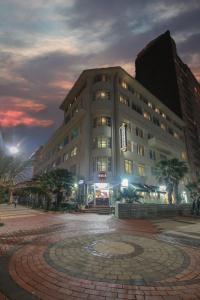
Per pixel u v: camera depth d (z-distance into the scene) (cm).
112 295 364
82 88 3462
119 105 2966
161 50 6191
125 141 2631
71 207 2361
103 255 589
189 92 6256
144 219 1675
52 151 4775
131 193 1967
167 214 2041
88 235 878
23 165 1127
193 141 5591
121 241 773
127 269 484
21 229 1006
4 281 410
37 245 694
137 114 3319
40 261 532
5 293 363
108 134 2769
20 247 666
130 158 2917
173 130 4638
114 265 510
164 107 4306
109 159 2694
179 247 711
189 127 5525
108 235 886
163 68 5962
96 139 2781
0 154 1089
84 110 2939
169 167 2712
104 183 2567
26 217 1591
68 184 2652
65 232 945
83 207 2378
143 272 468
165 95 5666
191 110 6038
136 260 550
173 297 362
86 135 2809
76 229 1036
